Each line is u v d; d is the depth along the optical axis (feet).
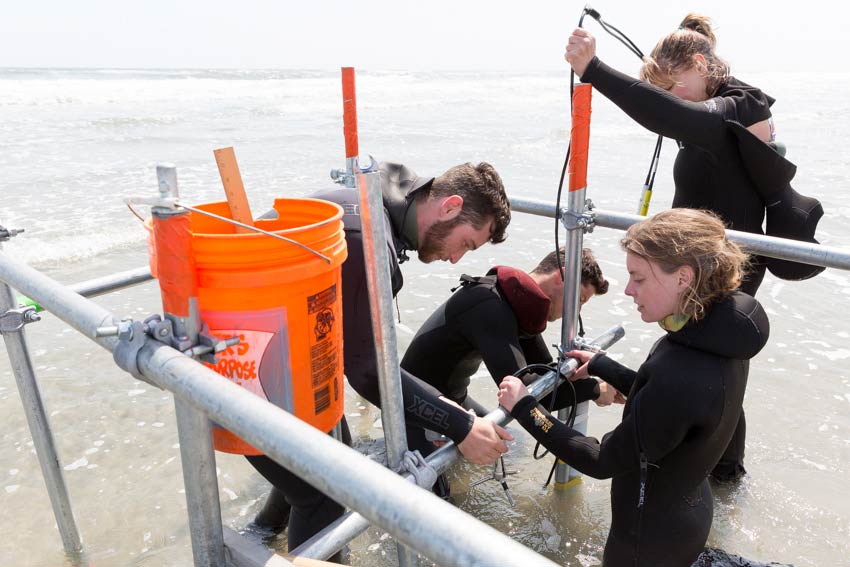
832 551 8.83
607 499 10.13
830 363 14.69
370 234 4.37
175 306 3.96
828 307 18.20
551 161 40.24
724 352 5.95
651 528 6.67
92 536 9.10
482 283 8.89
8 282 5.29
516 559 2.11
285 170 34.58
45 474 8.16
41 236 21.90
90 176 32.04
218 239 4.30
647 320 6.38
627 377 7.49
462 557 2.18
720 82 9.25
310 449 2.79
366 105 80.69
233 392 3.25
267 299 4.51
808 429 11.95
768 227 9.32
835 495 10.04
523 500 10.04
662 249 5.95
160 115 61.00
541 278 9.47
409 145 45.80
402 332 15.55
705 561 7.45
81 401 12.62
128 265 19.95
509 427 12.30
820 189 32.60
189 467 4.02
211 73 142.92
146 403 12.71
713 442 6.30
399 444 5.04
